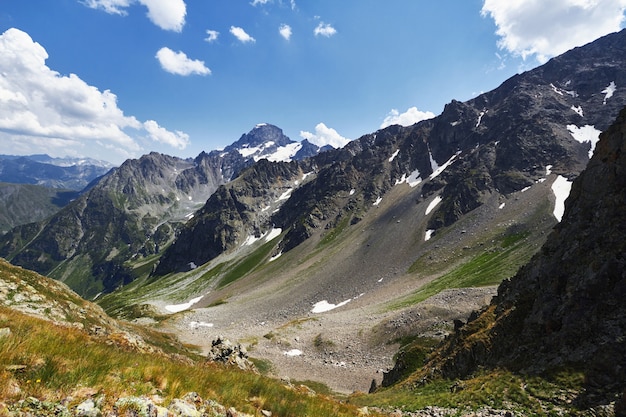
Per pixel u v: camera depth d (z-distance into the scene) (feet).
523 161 587.27
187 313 485.56
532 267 108.17
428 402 84.17
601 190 98.99
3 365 25.91
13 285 108.27
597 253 85.71
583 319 77.71
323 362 254.88
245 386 46.03
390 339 256.93
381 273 487.20
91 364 31.63
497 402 71.20
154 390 31.71
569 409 61.52
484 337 98.89
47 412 23.22
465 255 428.56
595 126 613.11
